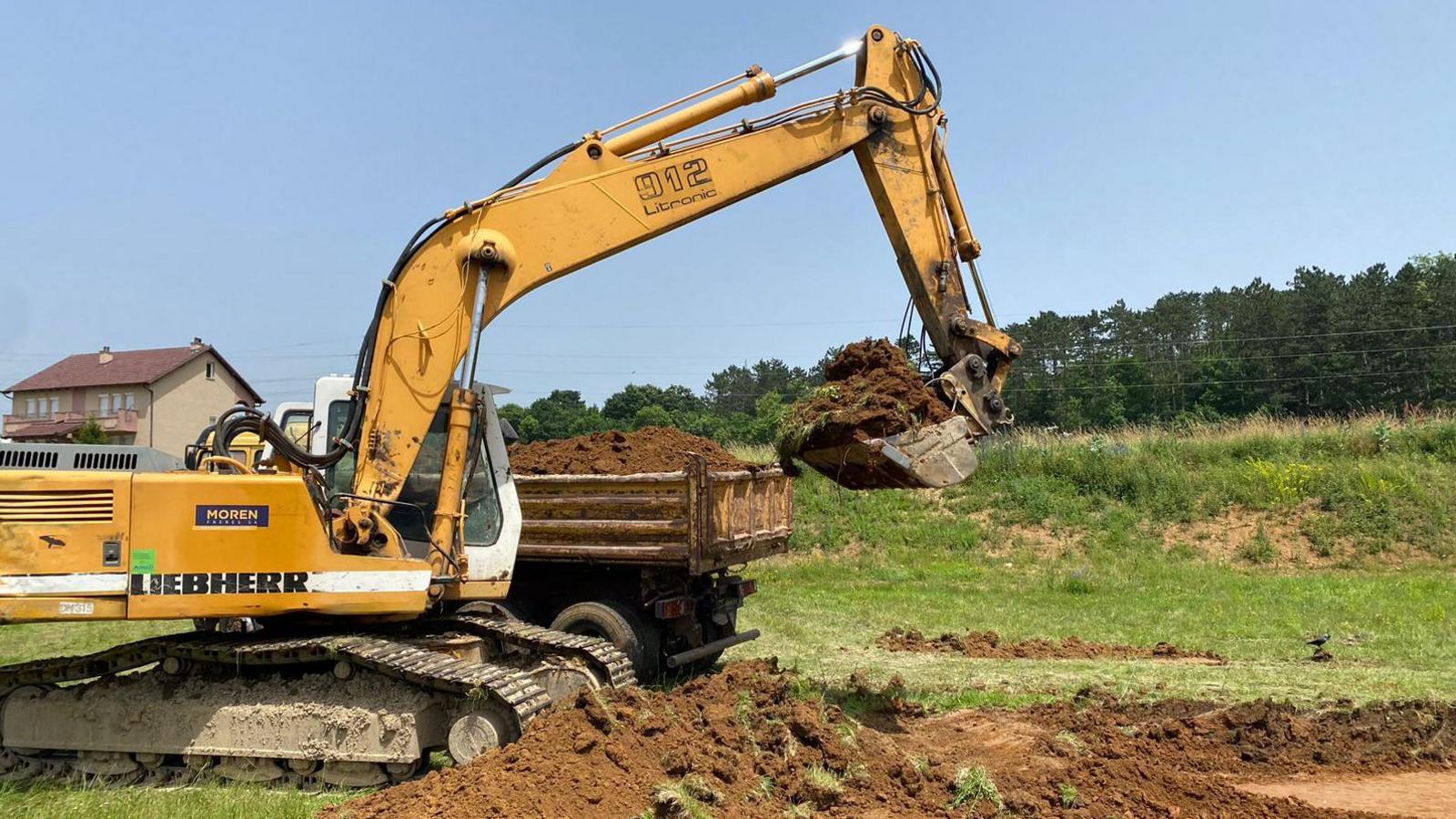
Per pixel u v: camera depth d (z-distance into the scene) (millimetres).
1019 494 19391
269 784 5984
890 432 6457
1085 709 7645
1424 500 17062
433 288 6586
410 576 6145
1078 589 14703
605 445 9547
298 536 5980
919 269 7336
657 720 5730
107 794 5754
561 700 6004
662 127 7148
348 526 6219
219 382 47188
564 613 8344
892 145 7391
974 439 7090
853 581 16141
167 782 6195
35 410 45406
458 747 5730
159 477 5875
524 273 6754
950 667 9344
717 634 9242
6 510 5691
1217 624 11656
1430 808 5484
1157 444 21109
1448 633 10797
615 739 5465
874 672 9141
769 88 7273
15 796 5727
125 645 6418
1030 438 22766
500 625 6699
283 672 6301
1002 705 7828
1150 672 8898
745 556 8812
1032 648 10391
